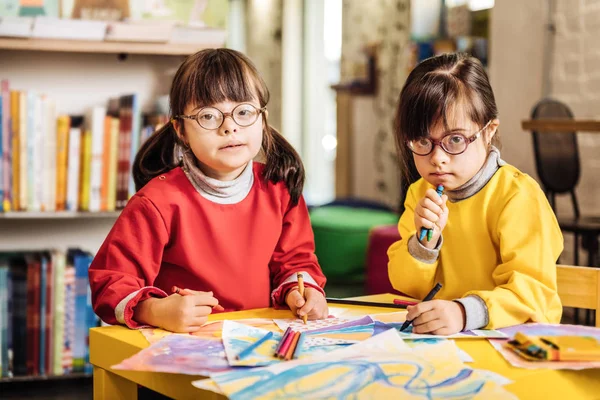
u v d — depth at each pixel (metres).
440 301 1.00
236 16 8.73
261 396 0.74
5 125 2.27
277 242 1.33
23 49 2.39
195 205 1.24
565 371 0.84
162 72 2.61
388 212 4.80
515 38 3.89
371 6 5.86
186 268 1.24
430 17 5.16
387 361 0.83
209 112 1.17
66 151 2.34
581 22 3.51
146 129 2.41
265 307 1.28
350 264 4.29
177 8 2.52
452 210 1.21
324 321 1.08
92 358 1.03
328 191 7.20
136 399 1.02
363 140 6.01
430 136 1.11
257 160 1.35
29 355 2.33
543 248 1.12
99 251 1.21
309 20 7.37
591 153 3.43
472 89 1.11
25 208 2.31
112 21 2.40
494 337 0.96
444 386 0.76
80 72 2.54
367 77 5.82
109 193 2.38
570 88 3.59
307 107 7.40
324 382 0.77
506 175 1.20
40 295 2.32
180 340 0.96
